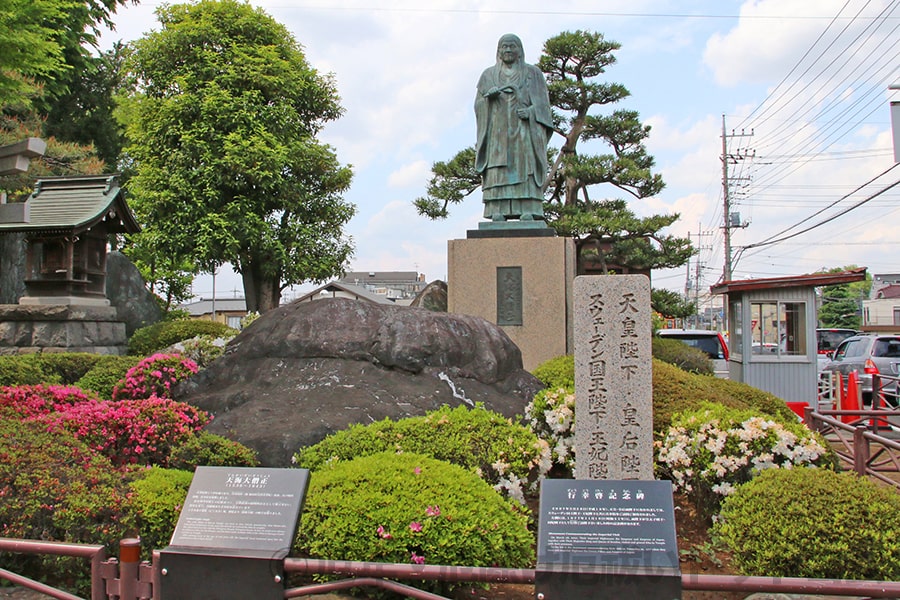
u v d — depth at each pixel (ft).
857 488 15.10
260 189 72.18
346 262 80.12
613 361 18.04
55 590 12.26
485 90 42.16
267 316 27.40
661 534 11.30
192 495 12.53
